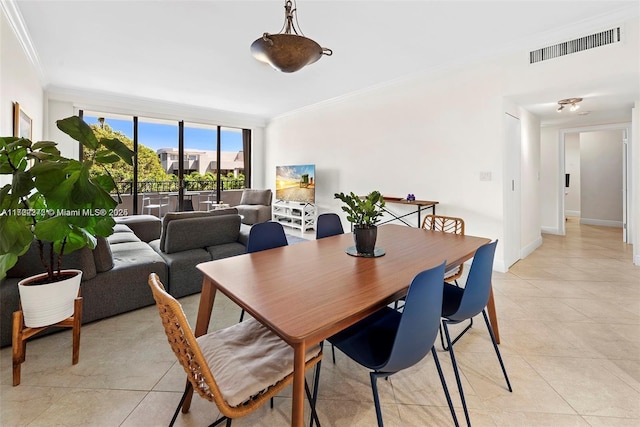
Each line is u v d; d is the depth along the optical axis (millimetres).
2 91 2480
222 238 3229
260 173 7391
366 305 1134
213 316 2510
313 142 5977
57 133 4871
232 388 1062
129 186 5918
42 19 2734
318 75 4176
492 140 3504
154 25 2834
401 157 4469
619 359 1864
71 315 1846
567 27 2834
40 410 1479
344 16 2656
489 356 1925
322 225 2684
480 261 1510
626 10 2564
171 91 4953
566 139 7848
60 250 1861
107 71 4035
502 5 2496
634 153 3674
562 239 5332
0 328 1974
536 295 2844
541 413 1452
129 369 1800
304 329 955
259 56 1803
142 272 2576
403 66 3832
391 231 2621
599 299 2740
